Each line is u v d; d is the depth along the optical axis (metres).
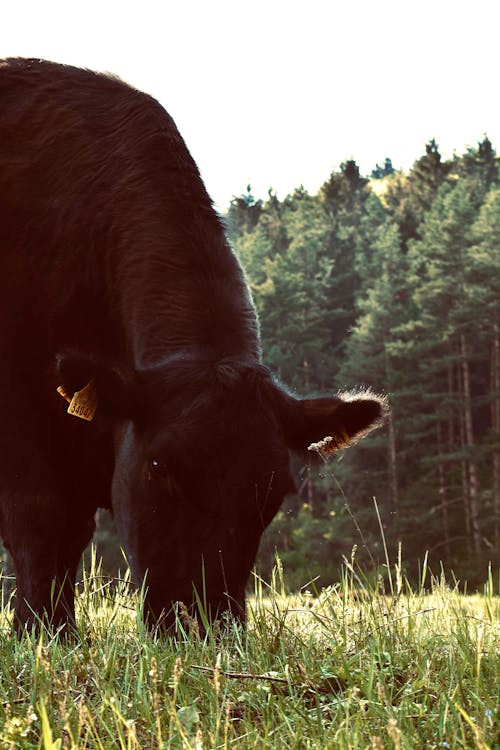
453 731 3.09
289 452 4.44
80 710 2.99
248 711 3.34
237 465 4.07
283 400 4.41
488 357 66.31
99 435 5.27
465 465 62.31
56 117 5.75
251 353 4.92
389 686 3.63
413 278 69.69
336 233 117.38
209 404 4.22
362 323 70.19
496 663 3.88
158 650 3.88
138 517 4.33
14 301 5.47
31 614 4.91
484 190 112.50
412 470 61.94
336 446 4.58
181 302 5.02
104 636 4.59
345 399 4.58
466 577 45.62
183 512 4.15
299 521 55.47
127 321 5.29
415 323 63.81
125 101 5.79
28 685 3.59
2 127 5.75
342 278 96.81
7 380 5.31
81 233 5.50
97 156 5.62
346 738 2.93
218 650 3.88
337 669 3.77
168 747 2.90
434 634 4.23
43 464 5.20
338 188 140.25
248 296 5.35
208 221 5.47
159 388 4.35
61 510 5.17
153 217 5.36
